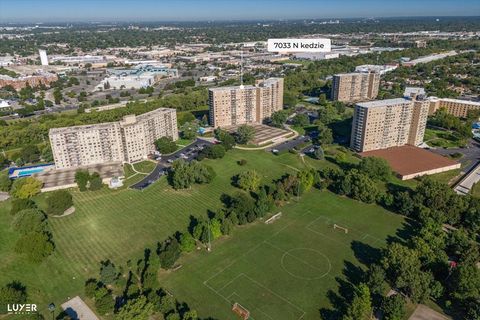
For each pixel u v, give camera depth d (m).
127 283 171.75
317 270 181.00
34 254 184.88
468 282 153.25
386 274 171.25
